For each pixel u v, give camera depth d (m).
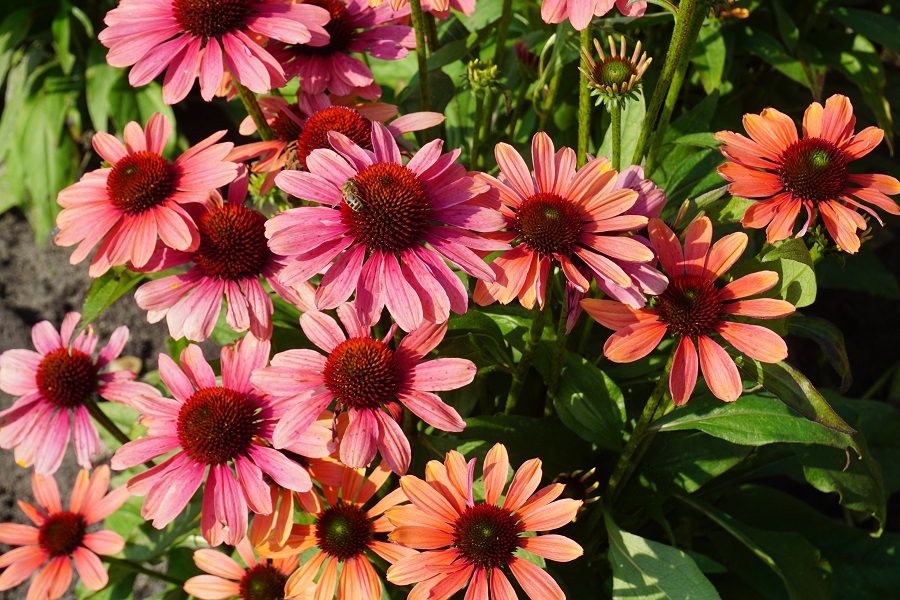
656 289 0.58
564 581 0.69
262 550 0.62
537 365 0.68
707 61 0.81
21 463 0.68
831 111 0.63
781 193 0.61
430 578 0.58
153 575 0.73
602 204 0.60
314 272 0.58
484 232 0.61
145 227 0.63
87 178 0.66
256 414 0.63
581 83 0.68
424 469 0.67
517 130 0.85
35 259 1.14
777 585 0.72
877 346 1.00
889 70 1.00
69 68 1.09
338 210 0.60
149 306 0.63
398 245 0.59
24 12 1.16
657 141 0.69
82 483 0.72
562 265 0.59
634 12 0.63
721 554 0.74
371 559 0.64
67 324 0.72
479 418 0.68
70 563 0.71
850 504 0.67
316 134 0.65
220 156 0.65
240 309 0.63
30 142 1.15
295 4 0.66
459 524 0.59
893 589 0.73
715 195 0.65
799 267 0.61
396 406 0.60
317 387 0.61
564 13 0.62
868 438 0.77
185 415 0.62
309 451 0.60
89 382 0.70
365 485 0.63
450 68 0.86
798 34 0.85
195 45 0.65
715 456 0.68
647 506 0.69
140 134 0.67
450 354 0.66
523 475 0.60
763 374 0.60
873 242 0.98
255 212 0.64
